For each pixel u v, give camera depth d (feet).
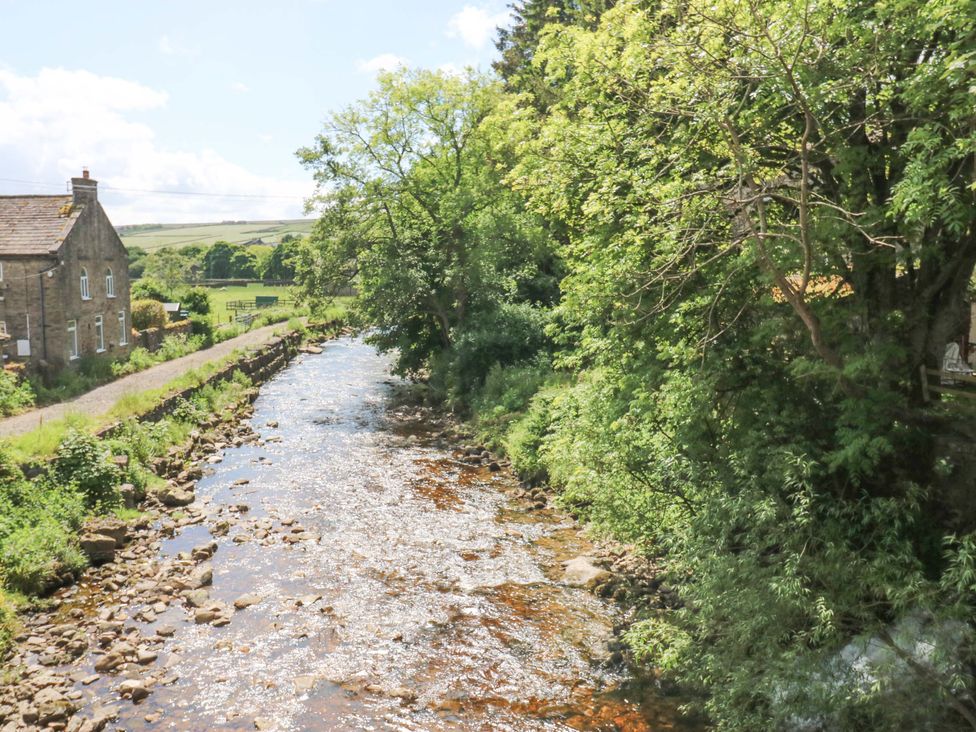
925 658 26.27
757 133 36.29
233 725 31.73
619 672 36.52
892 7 29.76
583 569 47.06
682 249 36.58
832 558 28.40
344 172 110.11
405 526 56.18
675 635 34.78
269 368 129.59
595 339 45.27
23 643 37.78
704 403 36.60
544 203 51.67
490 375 94.17
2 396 76.59
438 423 93.20
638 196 39.19
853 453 29.86
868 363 30.89
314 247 114.52
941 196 25.79
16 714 31.55
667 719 32.71
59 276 97.35
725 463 36.29
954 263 33.78
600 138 44.39
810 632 28.04
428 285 106.83
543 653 38.19
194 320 149.48
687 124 38.91
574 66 46.98
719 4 31.55
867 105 33.19
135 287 172.45
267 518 57.41
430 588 45.57
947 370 40.27
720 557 30.81
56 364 97.86
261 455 76.48
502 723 32.30
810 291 37.35
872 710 26.20
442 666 36.91
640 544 44.21
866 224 30.53
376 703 33.68
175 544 51.60
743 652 30.27
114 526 50.29
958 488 32.14
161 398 80.28
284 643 38.78
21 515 47.67
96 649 37.65
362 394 112.88
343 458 75.87
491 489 65.87
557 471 62.08
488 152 106.83
